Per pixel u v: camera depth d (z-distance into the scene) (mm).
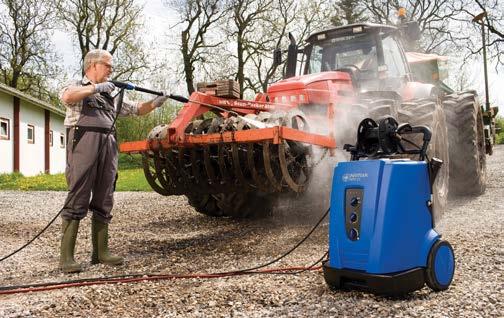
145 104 4324
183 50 26766
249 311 2578
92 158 3836
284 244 4461
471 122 6867
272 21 26656
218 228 5570
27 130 19094
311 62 6617
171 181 5293
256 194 5465
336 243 2867
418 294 2766
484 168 7426
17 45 31000
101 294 3002
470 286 2867
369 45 6188
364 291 2764
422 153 2971
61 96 3805
